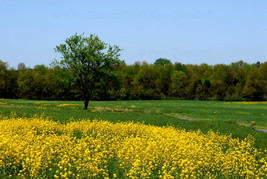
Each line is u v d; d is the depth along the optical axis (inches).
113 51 2116.1
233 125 1240.8
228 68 5093.5
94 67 2078.0
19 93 4094.5
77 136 852.6
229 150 745.6
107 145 713.0
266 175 525.3
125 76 4810.5
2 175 467.5
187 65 5654.5
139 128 975.0
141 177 487.2
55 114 1327.5
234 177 526.3
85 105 2118.6
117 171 517.3
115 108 2204.7
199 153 574.2
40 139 652.7
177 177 490.3
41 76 4062.5
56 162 534.3
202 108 2586.1
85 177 479.5
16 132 792.9
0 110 1391.5
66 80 2049.7
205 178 489.7
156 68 5329.7
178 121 1328.7
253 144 889.5
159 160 567.5
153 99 4343.0
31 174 465.1
